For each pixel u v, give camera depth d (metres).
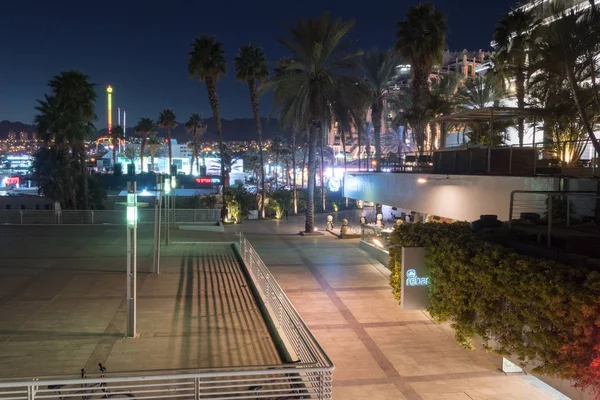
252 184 111.75
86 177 40.78
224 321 12.79
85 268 19.75
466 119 19.77
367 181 26.08
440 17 29.44
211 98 47.53
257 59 49.56
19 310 13.73
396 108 41.97
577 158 16.53
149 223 34.62
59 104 38.03
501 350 7.85
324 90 30.00
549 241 8.30
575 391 6.90
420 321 13.42
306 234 33.09
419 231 11.40
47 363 9.80
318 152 81.38
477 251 8.52
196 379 6.47
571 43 12.03
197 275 18.75
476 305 8.30
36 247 24.70
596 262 6.97
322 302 15.28
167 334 11.72
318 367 6.57
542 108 16.56
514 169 16.33
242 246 22.70
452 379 9.79
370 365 10.49
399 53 30.52
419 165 24.75
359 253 24.41
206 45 46.16
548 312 6.55
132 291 11.52
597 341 5.95
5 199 40.47
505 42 22.97
